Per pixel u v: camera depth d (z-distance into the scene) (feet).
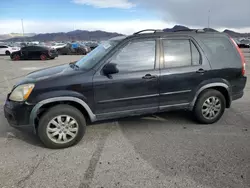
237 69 14.14
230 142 11.87
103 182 8.67
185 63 13.08
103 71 11.67
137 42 12.28
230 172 9.23
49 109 11.12
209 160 10.14
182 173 9.20
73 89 11.22
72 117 11.39
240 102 19.04
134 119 15.28
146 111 12.79
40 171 9.45
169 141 12.08
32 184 8.59
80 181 8.75
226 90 14.14
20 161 10.24
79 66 12.96
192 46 13.26
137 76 12.11
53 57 69.62
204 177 8.91
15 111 11.02
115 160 10.24
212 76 13.56
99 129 13.76
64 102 11.64
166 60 12.72
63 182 8.70
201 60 13.35
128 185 8.48
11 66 50.11
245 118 15.33
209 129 13.60
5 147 11.62
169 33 12.93
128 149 11.27
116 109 12.19
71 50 92.58
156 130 13.55
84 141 12.22
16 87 11.49
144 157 10.46
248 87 24.81
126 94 12.13
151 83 12.39
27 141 12.30
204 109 13.92
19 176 9.10
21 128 11.21
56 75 11.55
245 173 9.14
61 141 11.42
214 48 13.78
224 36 14.07
